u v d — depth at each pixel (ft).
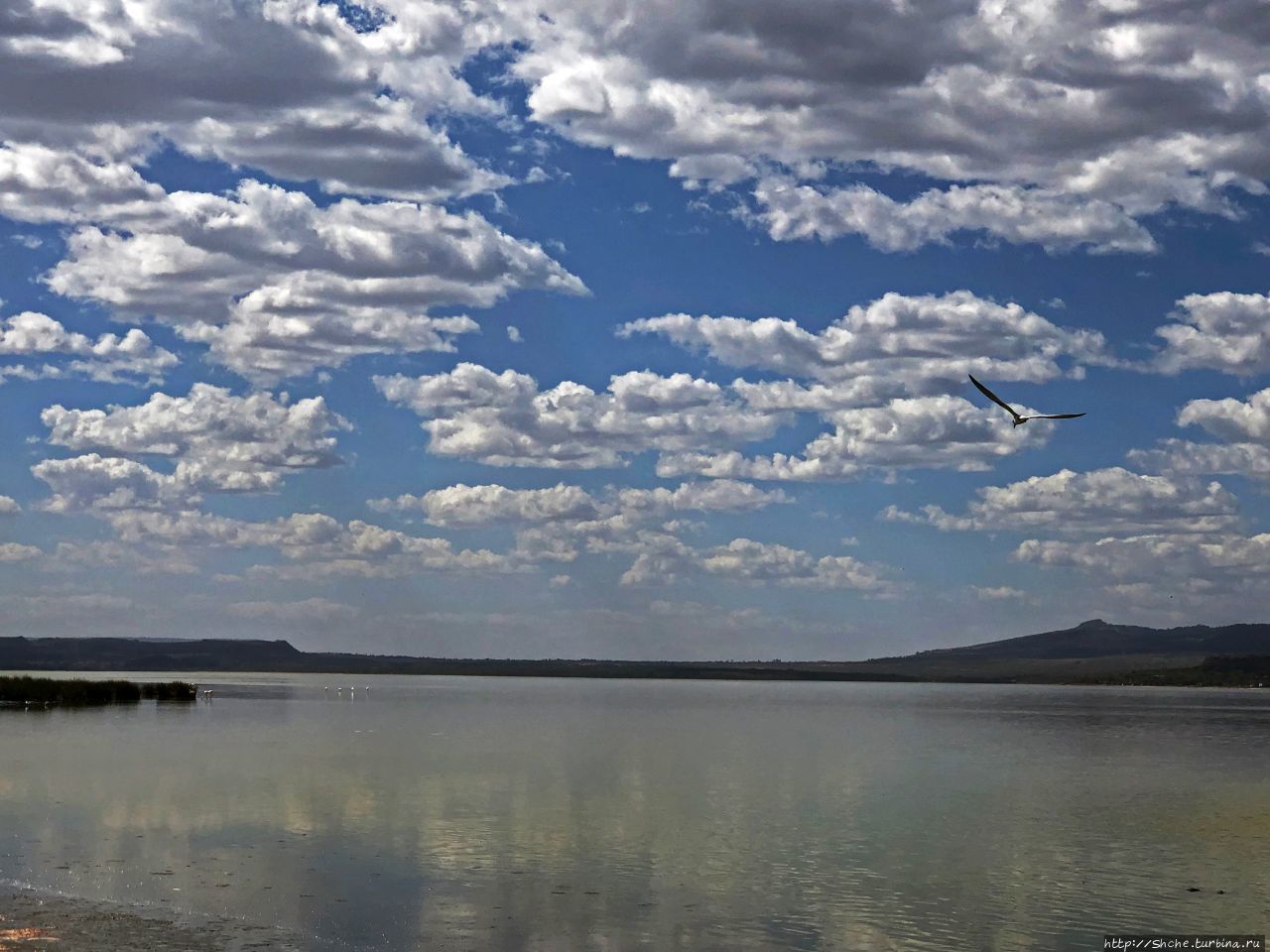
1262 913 126.52
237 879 129.39
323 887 127.13
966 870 145.59
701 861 147.43
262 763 256.11
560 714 554.05
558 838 160.86
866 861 149.89
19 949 99.76
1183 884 139.64
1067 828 178.70
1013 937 116.88
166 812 175.94
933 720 533.14
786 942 113.09
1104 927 120.78
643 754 304.50
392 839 156.46
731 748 331.16
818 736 395.14
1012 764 288.30
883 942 114.21
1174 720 555.28
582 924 116.37
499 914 118.52
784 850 156.04
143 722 405.59
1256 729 469.98
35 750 282.36
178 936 105.50
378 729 395.75
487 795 204.33
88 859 138.00
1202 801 212.64
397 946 106.83
